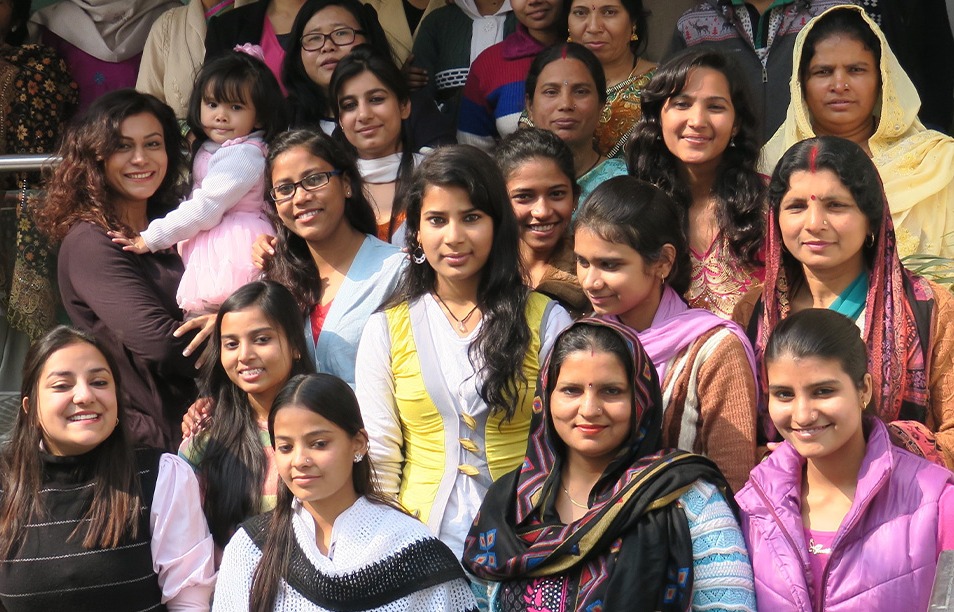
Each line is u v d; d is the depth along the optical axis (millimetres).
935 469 3098
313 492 3207
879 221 3561
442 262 3590
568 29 5188
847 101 4355
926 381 3492
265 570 3256
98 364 3570
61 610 3430
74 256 4305
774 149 4547
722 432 3428
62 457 3559
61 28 5977
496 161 4109
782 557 3086
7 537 3494
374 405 3635
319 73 5082
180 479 3621
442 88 5562
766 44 4969
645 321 3648
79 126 4438
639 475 3064
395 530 3232
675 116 4074
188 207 4371
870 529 3070
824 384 3094
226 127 4668
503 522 3168
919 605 2982
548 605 3043
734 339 3488
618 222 3514
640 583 2957
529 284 3971
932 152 4312
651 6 6234
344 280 4141
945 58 5363
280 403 3244
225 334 3795
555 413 3176
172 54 5781
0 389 5230
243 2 5809
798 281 3730
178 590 3520
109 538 3461
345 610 3156
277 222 4238
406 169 4746
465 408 3547
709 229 4105
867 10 5109
